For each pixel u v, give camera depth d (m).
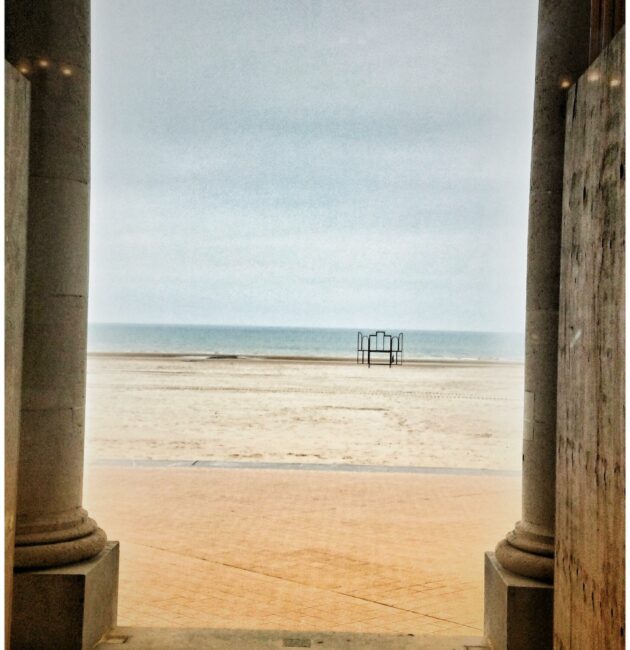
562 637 4.58
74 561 5.32
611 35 4.52
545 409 5.49
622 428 3.51
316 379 39.81
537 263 5.59
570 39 5.47
